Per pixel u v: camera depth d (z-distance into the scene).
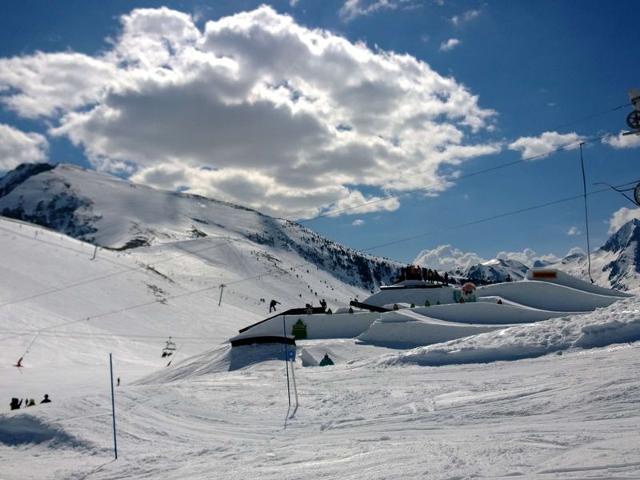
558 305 46.88
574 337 27.11
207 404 23.20
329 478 12.99
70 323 83.75
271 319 45.75
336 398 22.94
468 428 16.48
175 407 22.45
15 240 120.25
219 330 109.94
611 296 46.19
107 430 19.55
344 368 30.97
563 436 13.79
